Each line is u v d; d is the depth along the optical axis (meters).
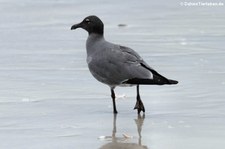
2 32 22.12
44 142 11.34
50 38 21.31
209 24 23.09
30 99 14.36
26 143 11.29
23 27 23.02
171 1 27.58
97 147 11.05
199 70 16.72
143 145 11.12
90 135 11.80
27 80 16.03
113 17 24.77
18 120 12.78
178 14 25.09
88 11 25.88
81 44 20.45
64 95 14.71
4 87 15.34
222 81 15.53
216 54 18.53
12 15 25.11
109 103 14.16
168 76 16.12
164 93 14.70
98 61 13.80
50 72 16.83
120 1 27.56
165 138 11.50
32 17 24.80
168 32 21.91
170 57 18.28
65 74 16.61
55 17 24.89
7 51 19.34
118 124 12.56
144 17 24.67
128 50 13.78
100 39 14.26
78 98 14.50
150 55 18.62
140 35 21.50
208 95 14.38
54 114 13.27
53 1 27.80
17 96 14.60
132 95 14.73
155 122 12.62
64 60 18.22
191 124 12.38
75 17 24.84
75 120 12.84
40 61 18.08
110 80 13.55
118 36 21.38
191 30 22.16
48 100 14.28
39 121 12.74
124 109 13.70
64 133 11.94
